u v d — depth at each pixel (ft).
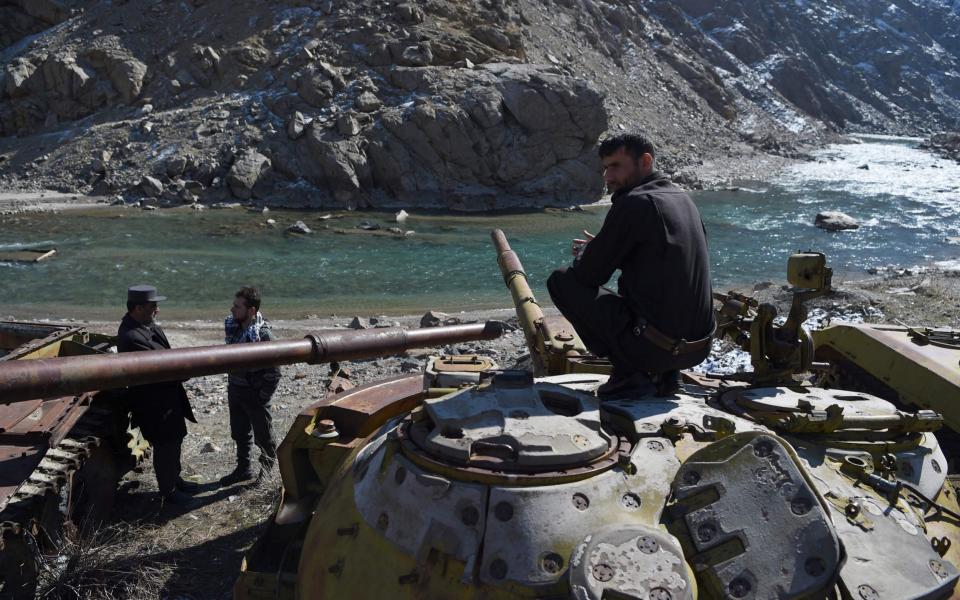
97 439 17.28
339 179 89.25
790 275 11.64
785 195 110.83
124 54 111.14
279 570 11.27
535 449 8.86
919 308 40.01
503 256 18.47
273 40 110.22
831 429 10.38
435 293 52.60
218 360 10.68
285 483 12.85
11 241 65.82
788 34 303.48
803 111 252.01
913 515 9.68
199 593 16.03
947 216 93.91
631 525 8.45
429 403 9.71
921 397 18.06
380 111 95.40
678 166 130.62
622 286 11.23
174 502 19.69
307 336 12.23
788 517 8.45
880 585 8.44
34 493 15.11
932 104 328.90
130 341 18.79
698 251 10.91
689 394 11.73
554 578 8.23
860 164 160.56
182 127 97.25
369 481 9.87
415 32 106.32
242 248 65.72
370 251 66.18
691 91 179.42
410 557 8.86
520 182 96.32
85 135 99.14
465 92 95.66
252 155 90.74
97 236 68.80
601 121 99.66
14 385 8.45
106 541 17.30
